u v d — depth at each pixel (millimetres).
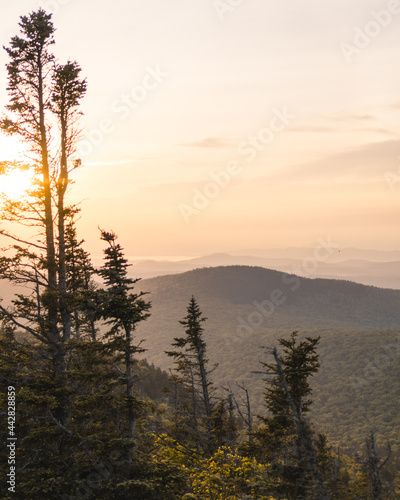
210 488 13844
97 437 15195
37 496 13156
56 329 16734
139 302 16484
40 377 15883
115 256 16906
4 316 15828
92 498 13531
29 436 14062
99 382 15977
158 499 13859
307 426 14211
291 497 13906
